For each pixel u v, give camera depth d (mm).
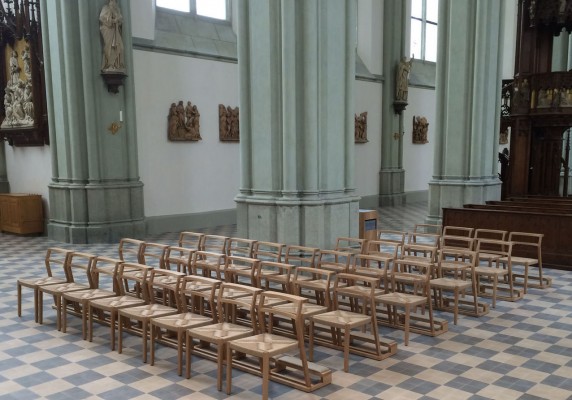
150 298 6469
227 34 17203
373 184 22219
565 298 8250
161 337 6277
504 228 11094
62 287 6914
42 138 14117
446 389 5012
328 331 6535
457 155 14055
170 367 5559
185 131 15547
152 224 14914
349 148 10109
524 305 7855
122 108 13633
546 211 11414
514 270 10258
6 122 14867
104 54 12969
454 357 5805
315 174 9516
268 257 9578
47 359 5816
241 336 5039
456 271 8305
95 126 13211
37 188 14859
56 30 13000
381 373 5371
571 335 6551
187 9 16453
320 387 5020
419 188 24703
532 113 14867
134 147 13945
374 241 8445
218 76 16375
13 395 4953
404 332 6457
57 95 13336
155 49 14711
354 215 10242
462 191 13969
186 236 14516
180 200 15703
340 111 9867
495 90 14188
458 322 7043
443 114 14250
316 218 9484
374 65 21609
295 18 9180
